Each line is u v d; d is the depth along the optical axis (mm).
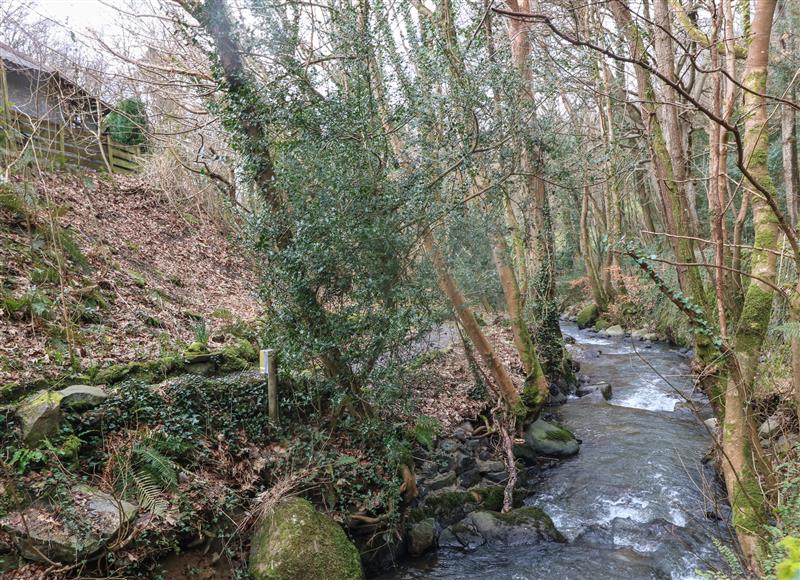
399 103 5957
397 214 5574
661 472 7043
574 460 7789
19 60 11148
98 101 9555
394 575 5387
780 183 13188
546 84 7359
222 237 14117
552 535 5895
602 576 5113
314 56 6246
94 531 4004
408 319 5602
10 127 7078
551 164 8352
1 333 5570
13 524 3873
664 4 6332
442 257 6344
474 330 7582
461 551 5812
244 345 7324
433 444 7215
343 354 5621
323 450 5734
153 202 13297
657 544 5516
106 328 6867
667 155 6484
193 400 5520
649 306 17688
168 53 7691
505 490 6781
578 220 21641
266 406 5891
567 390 11172
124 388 5223
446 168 6289
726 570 4844
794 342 4016
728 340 4457
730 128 2660
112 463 4551
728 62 4629
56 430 4539
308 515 4809
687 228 6375
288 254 5344
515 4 7398
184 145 12875
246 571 4578
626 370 12688
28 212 7129
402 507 5996
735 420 3949
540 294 10992
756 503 3791
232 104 5488
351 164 5371
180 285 10734
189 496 4734
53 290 6848
